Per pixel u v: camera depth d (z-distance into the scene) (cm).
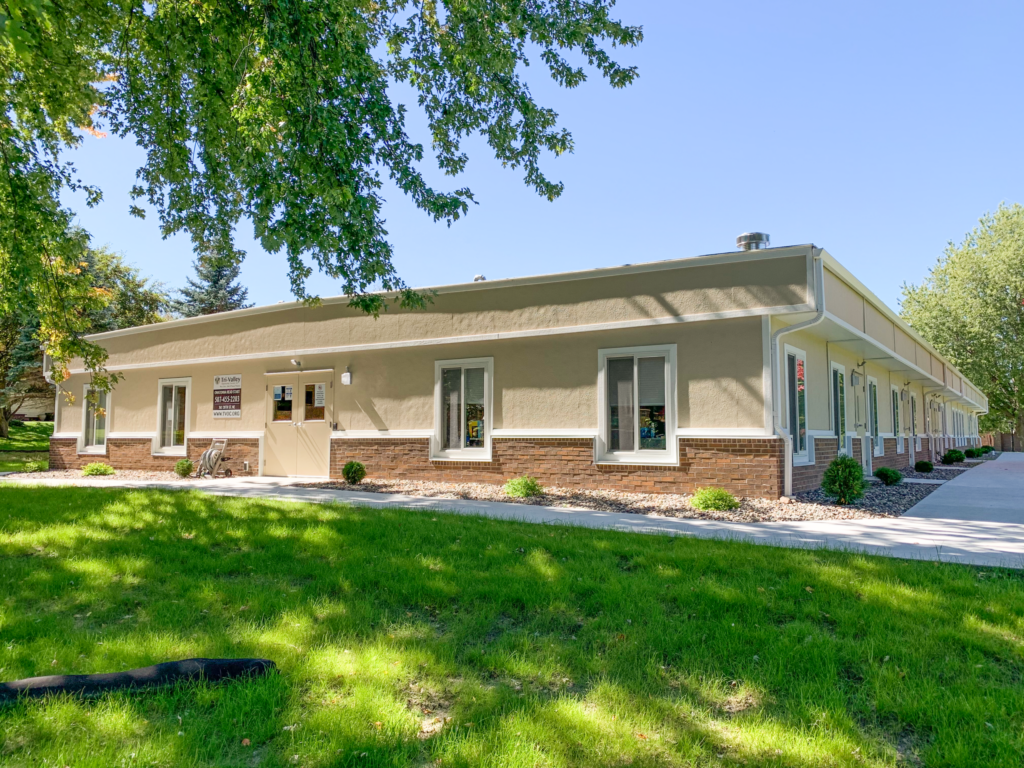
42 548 671
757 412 1015
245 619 460
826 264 1049
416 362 1361
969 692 340
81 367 1861
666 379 1095
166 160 1073
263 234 801
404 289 923
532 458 1207
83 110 1035
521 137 1092
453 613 480
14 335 2675
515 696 339
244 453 1565
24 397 2884
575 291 1175
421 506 968
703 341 1067
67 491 1083
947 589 505
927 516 909
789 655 385
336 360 1459
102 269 3020
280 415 1530
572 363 1185
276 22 699
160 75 1025
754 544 665
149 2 935
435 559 604
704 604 472
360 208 781
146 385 1752
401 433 1359
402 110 840
